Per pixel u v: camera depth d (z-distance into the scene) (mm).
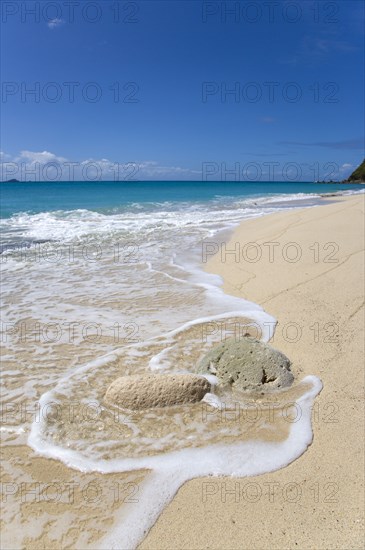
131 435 3605
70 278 8422
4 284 7957
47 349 5230
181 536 2656
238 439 3539
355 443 3418
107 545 2607
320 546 2555
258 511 2822
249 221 15656
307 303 6375
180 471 3191
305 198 31188
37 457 3348
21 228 14430
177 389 3992
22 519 2789
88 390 4273
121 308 6695
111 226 15055
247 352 4457
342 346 4969
